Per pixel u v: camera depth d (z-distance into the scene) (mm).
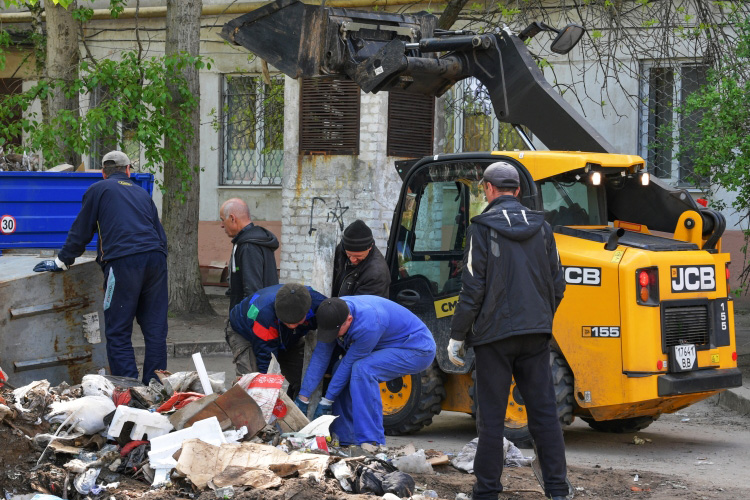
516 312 7227
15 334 9938
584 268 10250
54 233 12750
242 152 28438
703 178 16500
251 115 28281
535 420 7449
